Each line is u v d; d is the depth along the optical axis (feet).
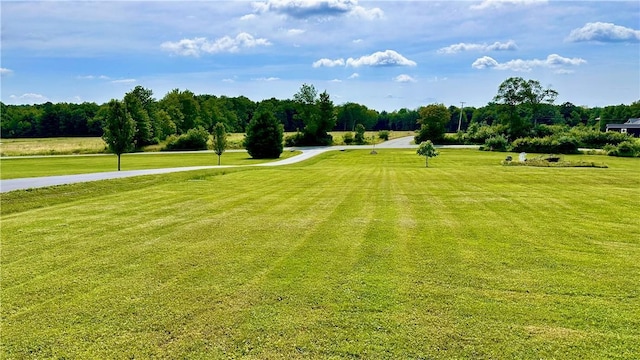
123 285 19.93
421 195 48.65
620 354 13.94
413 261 23.34
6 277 20.92
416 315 16.79
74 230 30.78
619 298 18.25
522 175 70.13
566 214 36.40
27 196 46.37
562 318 16.44
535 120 290.35
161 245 26.68
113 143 97.81
